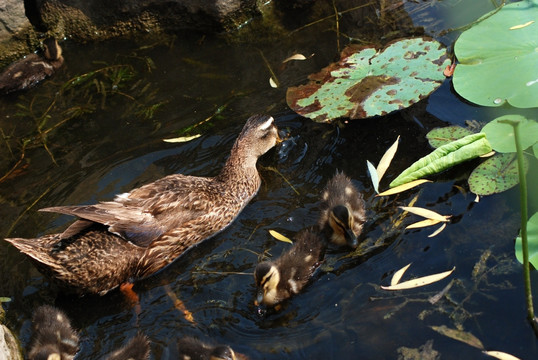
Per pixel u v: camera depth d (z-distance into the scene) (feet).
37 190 5.55
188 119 5.94
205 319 4.82
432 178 5.34
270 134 5.63
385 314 4.69
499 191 5.14
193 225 5.23
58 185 5.57
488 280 4.75
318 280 4.93
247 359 4.60
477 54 5.86
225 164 5.54
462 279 4.78
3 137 5.98
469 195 5.20
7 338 4.64
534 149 5.23
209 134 5.83
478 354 4.45
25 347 4.75
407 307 4.70
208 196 5.32
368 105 5.58
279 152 5.69
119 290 5.06
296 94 5.81
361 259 4.98
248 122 5.64
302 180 5.51
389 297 4.77
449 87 5.84
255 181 5.56
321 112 5.61
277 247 5.16
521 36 5.89
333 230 5.09
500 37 5.92
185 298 4.95
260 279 4.75
